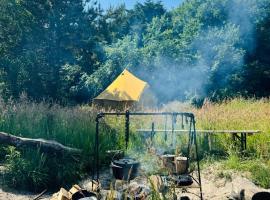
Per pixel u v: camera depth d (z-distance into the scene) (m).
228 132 9.20
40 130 9.45
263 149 8.63
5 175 7.56
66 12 30.84
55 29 29.94
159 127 10.30
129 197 4.57
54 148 7.90
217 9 32.94
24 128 9.43
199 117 10.63
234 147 9.18
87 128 9.55
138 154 8.17
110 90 20.36
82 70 32.50
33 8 27.11
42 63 27.36
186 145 9.20
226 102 14.91
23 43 26.30
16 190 7.27
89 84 29.11
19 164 7.53
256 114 10.88
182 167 5.29
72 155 8.16
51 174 7.60
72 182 7.59
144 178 5.20
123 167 5.05
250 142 9.30
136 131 9.77
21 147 7.94
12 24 24.28
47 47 29.09
